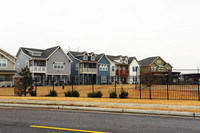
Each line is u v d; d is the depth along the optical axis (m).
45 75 42.78
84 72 47.22
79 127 7.36
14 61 42.25
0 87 36.53
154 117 9.49
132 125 7.71
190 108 11.16
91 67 49.44
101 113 10.68
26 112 10.97
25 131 6.76
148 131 6.80
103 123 8.08
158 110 10.60
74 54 51.41
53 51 43.31
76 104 13.04
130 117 9.46
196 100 16.28
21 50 43.47
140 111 10.75
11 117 9.38
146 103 13.55
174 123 8.11
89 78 44.28
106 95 23.89
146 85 28.89
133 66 57.94
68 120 8.69
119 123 8.08
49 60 42.75
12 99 16.62
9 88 34.09
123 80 54.88
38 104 13.55
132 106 12.03
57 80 44.56
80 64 48.34
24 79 21.52
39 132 6.63
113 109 11.30
